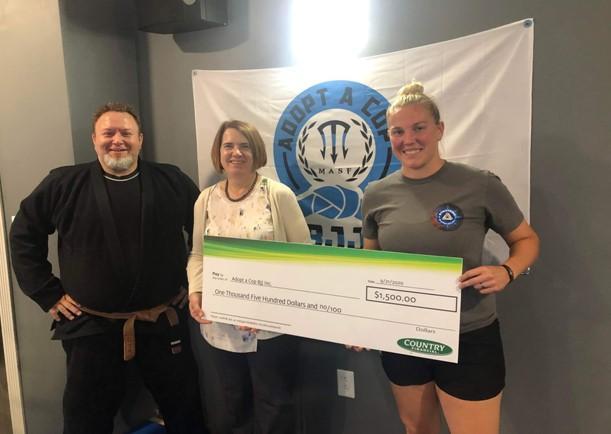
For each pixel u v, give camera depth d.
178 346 2.04
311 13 1.92
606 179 1.52
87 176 1.86
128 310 1.87
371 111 1.84
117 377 1.95
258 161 1.71
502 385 1.36
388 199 1.41
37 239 1.87
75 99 2.04
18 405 2.32
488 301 1.36
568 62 1.53
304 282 1.53
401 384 1.49
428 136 1.30
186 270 1.99
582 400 1.64
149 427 2.37
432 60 1.71
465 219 1.30
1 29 2.12
